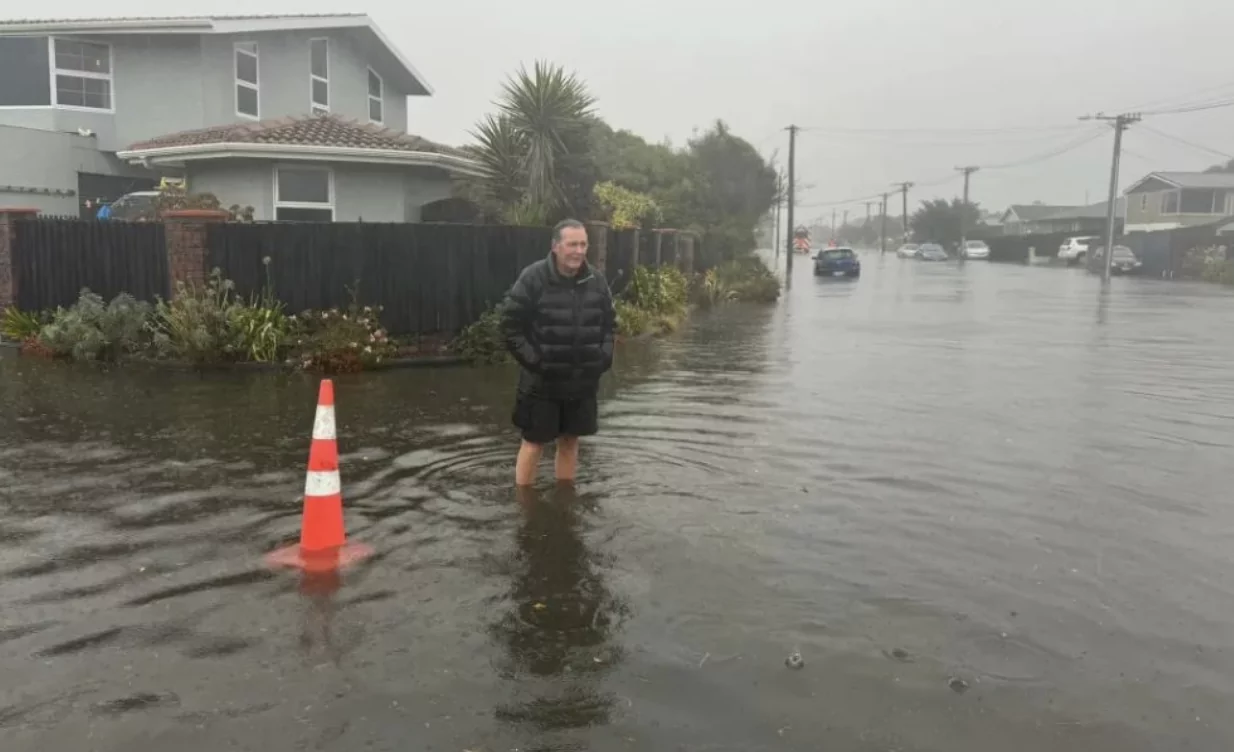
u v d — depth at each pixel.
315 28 21.16
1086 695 3.60
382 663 3.76
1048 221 87.56
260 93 21.17
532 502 5.90
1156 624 4.25
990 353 14.06
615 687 3.60
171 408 8.75
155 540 5.15
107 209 18.81
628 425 8.30
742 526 5.50
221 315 10.98
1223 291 32.25
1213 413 9.24
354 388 10.03
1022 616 4.31
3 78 20.41
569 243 5.80
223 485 6.22
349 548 5.05
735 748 3.21
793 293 30.86
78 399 9.13
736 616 4.26
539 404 6.05
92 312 11.51
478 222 18.38
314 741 3.21
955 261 74.31
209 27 19.77
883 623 4.21
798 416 8.84
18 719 3.32
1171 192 63.62
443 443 7.52
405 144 17.45
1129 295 29.69
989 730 3.34
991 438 8.01
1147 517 5.82
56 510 5.66
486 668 3.74
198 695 3.50
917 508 5.93
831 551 5.11
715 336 16.48
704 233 30.97
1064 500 6.16
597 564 4.87
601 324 6.07
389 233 11.93
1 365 11.12
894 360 13.15
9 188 19.27
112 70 20.73
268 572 4.71
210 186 17.12
